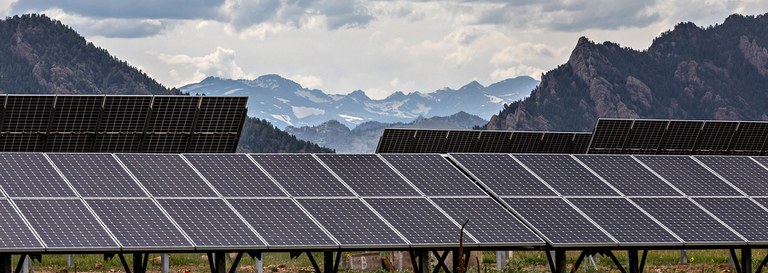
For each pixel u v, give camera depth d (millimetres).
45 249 40406
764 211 50469
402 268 65000
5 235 40938
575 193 50312
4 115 56281
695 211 49781
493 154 53438
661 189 51656
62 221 42500
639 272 50219
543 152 74438
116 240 41719
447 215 46938
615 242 46188
